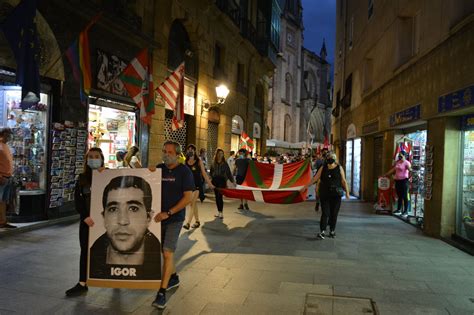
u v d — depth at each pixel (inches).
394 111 431.5
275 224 371.9
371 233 335.6
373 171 571.8
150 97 367.2
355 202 558.9
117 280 176.7
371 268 233.1
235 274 218.2
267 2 991.0
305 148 1301.7
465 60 265.9
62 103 341.4
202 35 630.5
